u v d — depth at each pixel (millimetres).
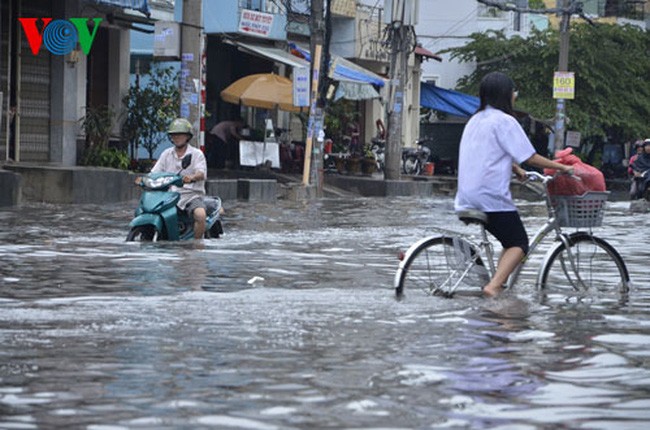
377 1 61938
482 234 12320
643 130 72750
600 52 72750
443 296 12109
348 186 44188
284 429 6461
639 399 7348
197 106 32375
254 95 45281
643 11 94438
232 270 14805
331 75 40531
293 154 50406
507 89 12328
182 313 10703
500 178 12141
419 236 21672
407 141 65750
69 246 17797
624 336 9789
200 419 6664
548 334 9828
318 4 39969
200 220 19328
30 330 9664
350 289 12961
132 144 39531
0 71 33281
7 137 33656
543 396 7395
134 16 37969
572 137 59719
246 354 8688
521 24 77562
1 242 18422
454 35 75812
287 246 18875
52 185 28734
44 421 6602
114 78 38906
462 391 7480
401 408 6980
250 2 51594
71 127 35594
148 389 7434
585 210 12570
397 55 46188
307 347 9000
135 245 18094
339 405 7039
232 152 49812
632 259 17969
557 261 12922
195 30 32250
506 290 12359
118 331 9648
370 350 8914
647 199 35500
